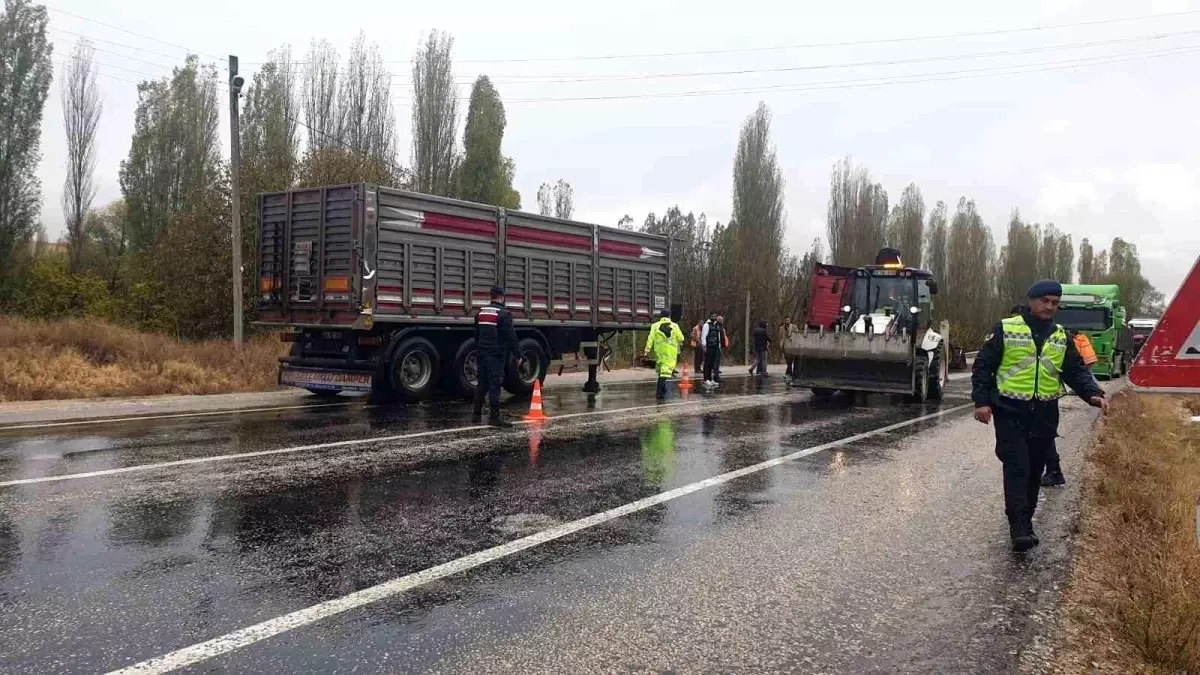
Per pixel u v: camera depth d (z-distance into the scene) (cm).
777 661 371
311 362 1358
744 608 437
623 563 508
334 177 2394
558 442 958
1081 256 8125
